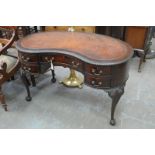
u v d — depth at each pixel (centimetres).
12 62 228
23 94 254
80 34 220
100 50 182
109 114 218
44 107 232
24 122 213
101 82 171
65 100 241
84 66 174
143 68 299
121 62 162
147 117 212
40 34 225
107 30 318
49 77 286
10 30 245
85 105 232
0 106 236
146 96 241
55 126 207
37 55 192
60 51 183
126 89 254
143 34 271
